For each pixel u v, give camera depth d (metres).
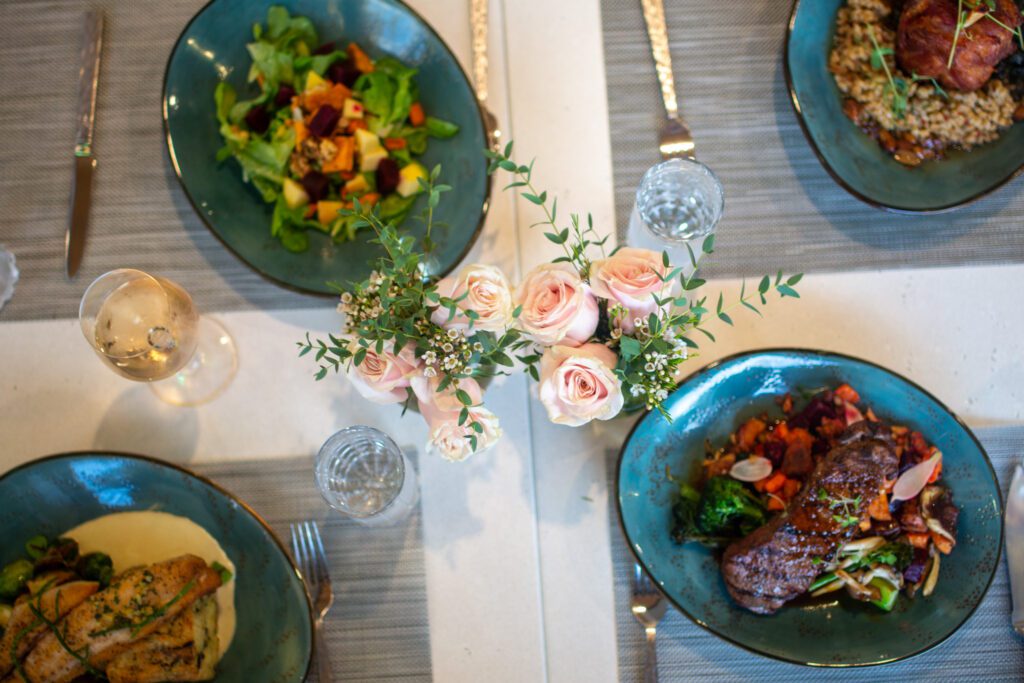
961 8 1.10
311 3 1.18
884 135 1.19
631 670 1.13
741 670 1.12
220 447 1.18
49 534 1.12
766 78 1.25
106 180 1.23
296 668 1.07
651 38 1.25
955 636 1.12
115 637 1.03
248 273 1.21
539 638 1.13
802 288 1.20
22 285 1.21
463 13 1.27
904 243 1.21
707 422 1.14
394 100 1.17
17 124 1.25
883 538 1.08
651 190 1.12
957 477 1.09
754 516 1.06
